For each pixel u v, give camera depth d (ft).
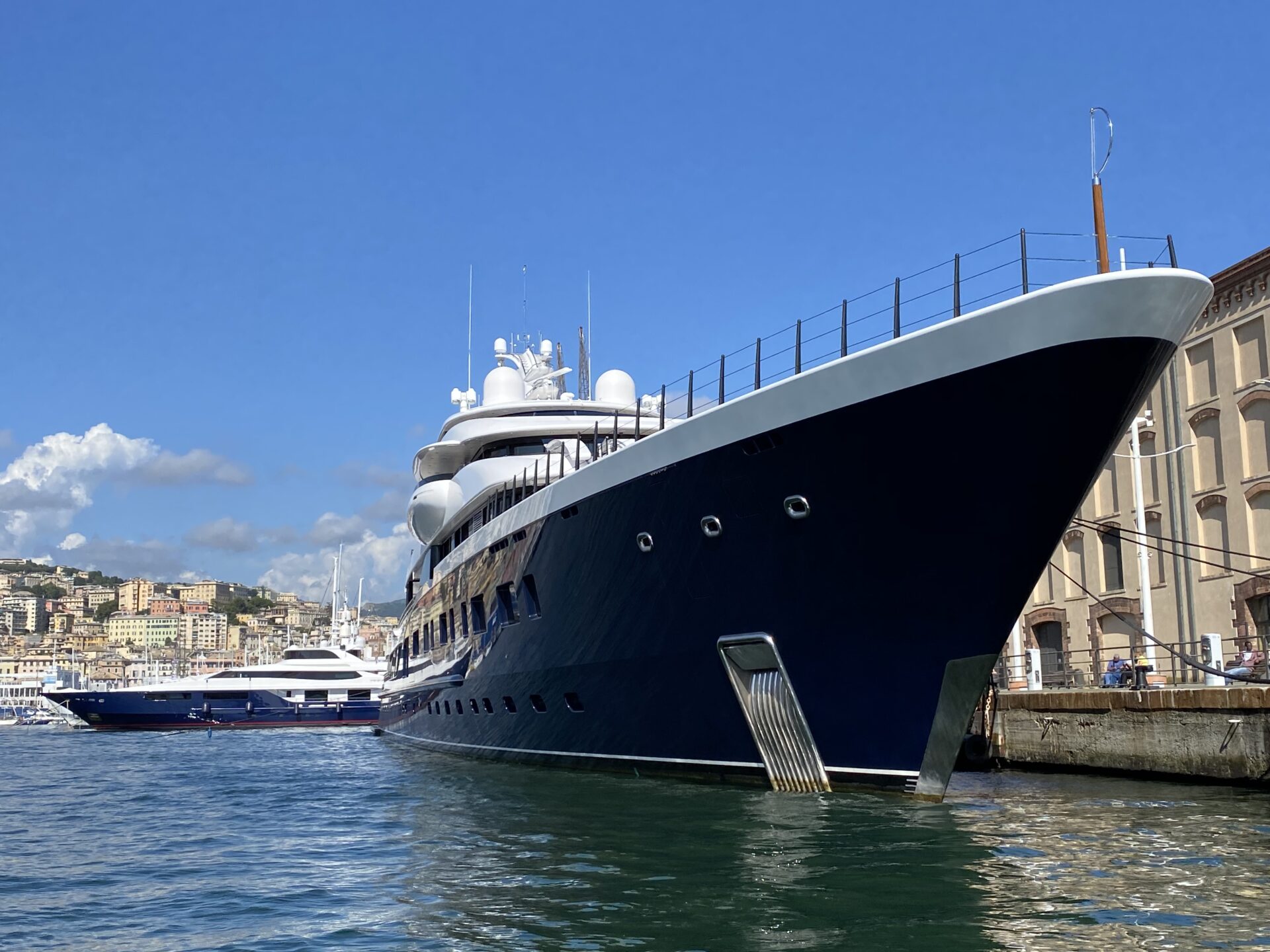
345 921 33.14
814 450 49.88
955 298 46.70
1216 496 97.71
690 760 61.26
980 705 81.82
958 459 46.26
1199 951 27.22
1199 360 101.04
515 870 39.47
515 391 103.91
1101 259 44.57
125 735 216.54
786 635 53.36
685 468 55.62
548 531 68.95
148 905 36.68
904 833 43.52
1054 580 117.60
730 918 31.19
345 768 97.19
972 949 27.76
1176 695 66.23
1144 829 45.39
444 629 98.27
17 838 54.70
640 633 61.31
